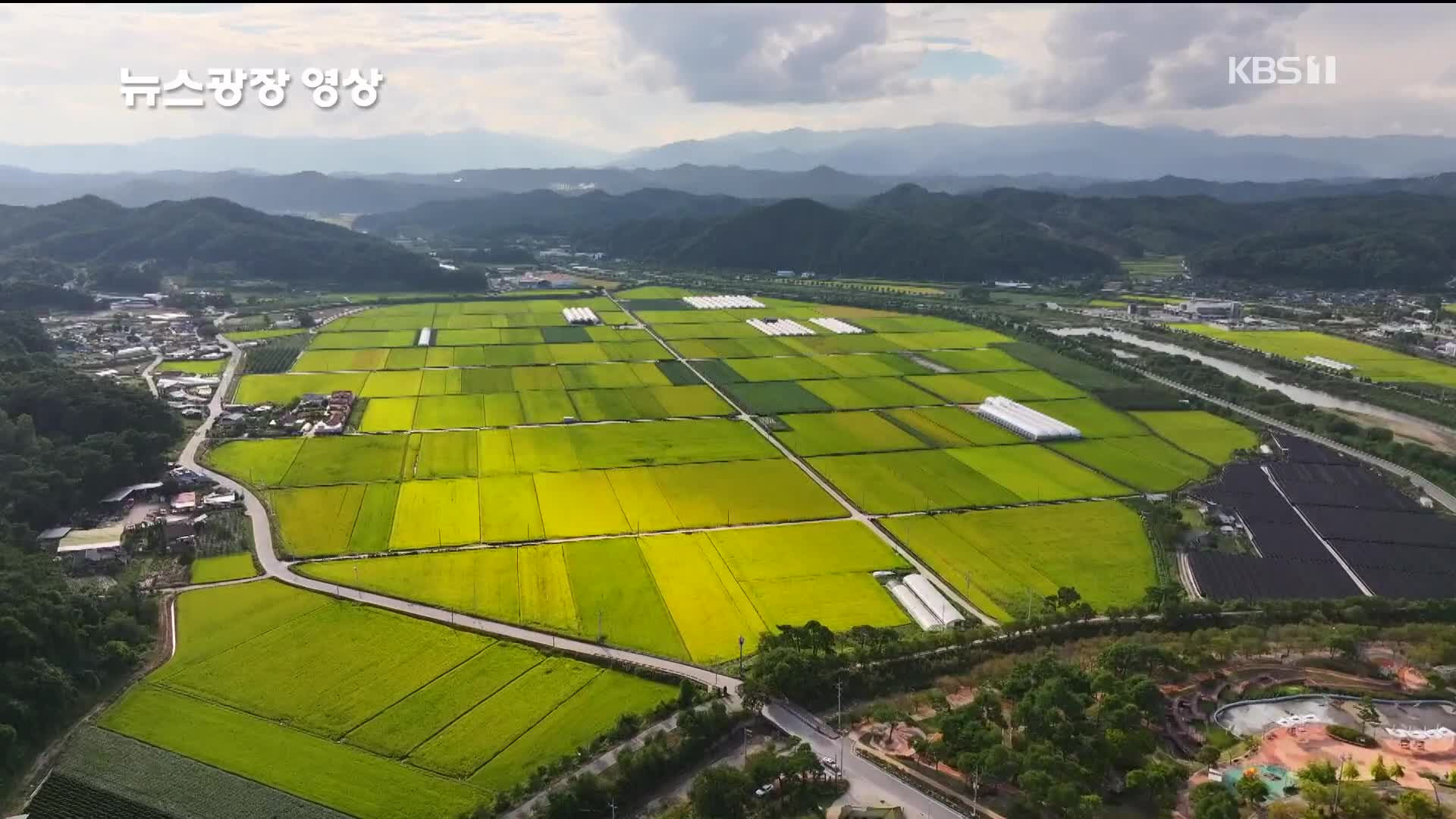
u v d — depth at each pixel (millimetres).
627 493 162625
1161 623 118875
